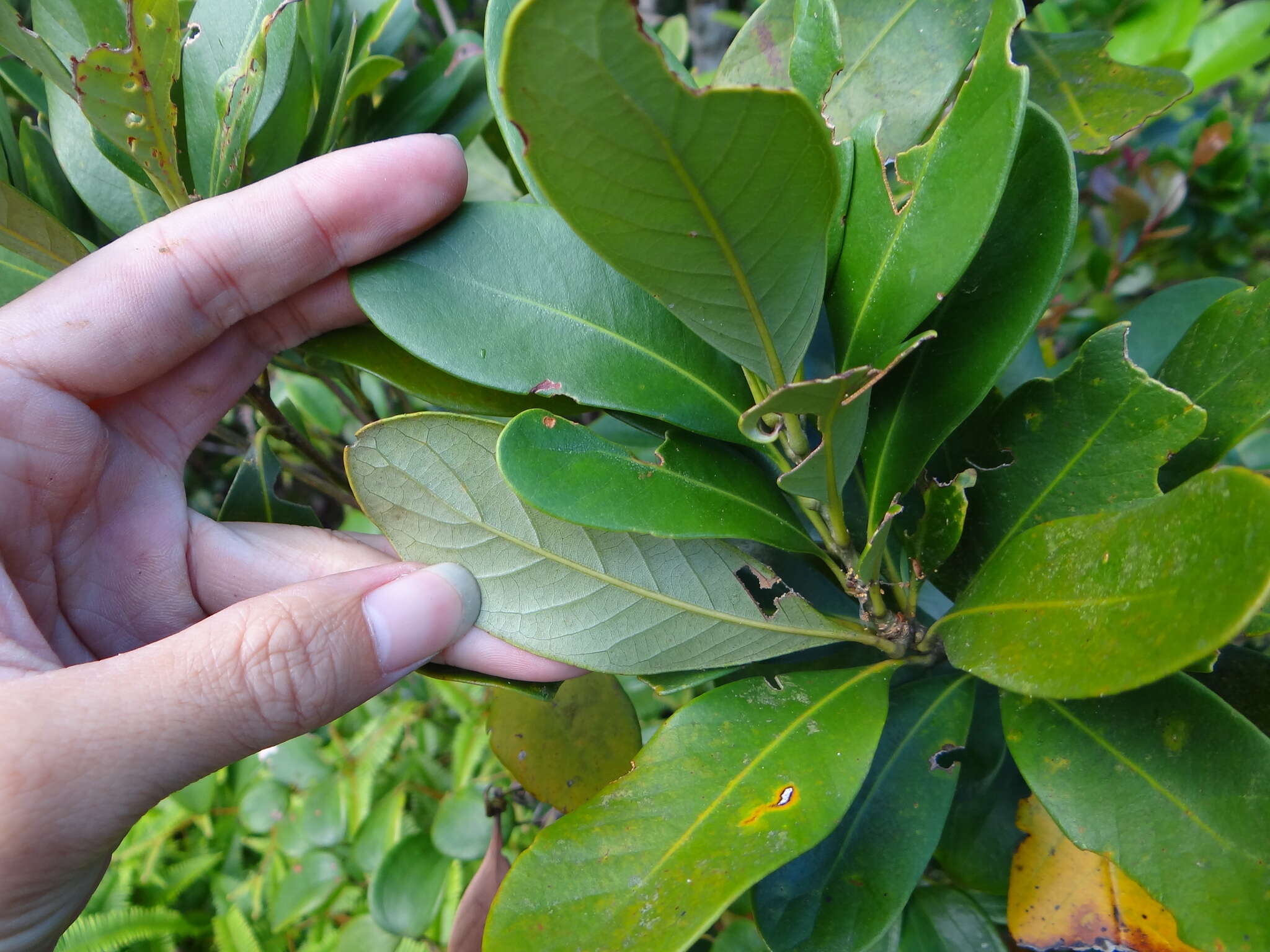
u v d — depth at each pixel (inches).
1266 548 3.3
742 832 4.6
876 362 4.4
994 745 6.0
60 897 5.4
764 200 3.6
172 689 5.2
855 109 5.3
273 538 6.8
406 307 5.4
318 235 5.6
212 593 6.8
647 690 10.0
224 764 5.6
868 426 5.2
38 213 5.7
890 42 5.3
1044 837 5.5
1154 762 4.5
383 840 13.4
